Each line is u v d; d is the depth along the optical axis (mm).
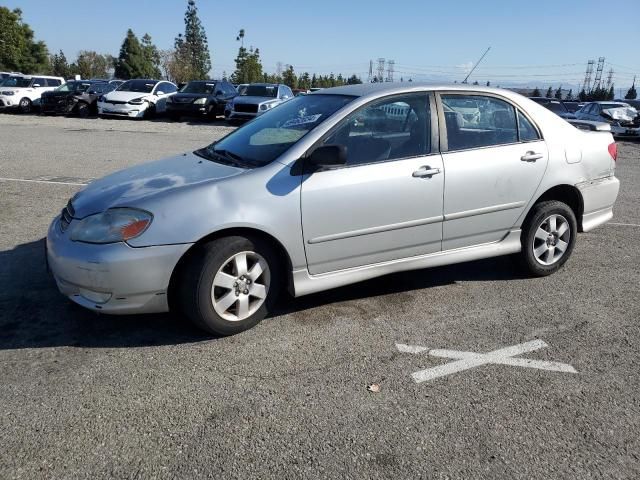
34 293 4406
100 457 2580
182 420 2859
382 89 4203
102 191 3805
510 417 2934
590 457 2637
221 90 23000
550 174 4688
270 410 2959
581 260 5512
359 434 2770
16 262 5090
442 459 2602
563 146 4766
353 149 3961
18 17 54125
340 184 3846
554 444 2723
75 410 2928
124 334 3771
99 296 3480
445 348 3674
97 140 14516
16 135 15062
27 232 6016
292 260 3811
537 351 3656
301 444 2688
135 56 67312
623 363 3516
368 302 4398
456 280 4914
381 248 4113
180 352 3553
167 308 3582
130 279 3402
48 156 11305
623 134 19734
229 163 4000
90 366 3365
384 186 3982
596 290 4727
